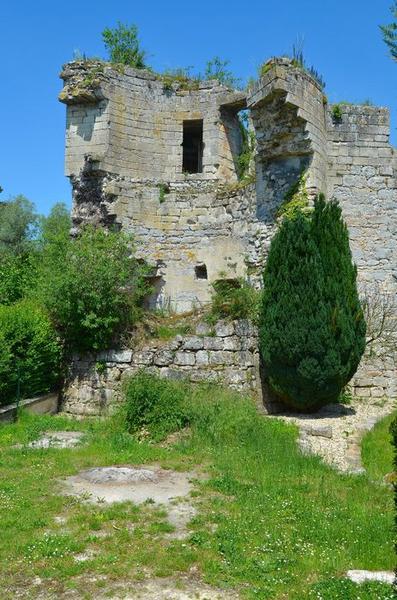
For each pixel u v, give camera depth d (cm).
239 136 1931
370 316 1545
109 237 1520
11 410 1238
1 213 3647
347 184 1605
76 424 1254
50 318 1427
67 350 1431
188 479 871
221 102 1841
